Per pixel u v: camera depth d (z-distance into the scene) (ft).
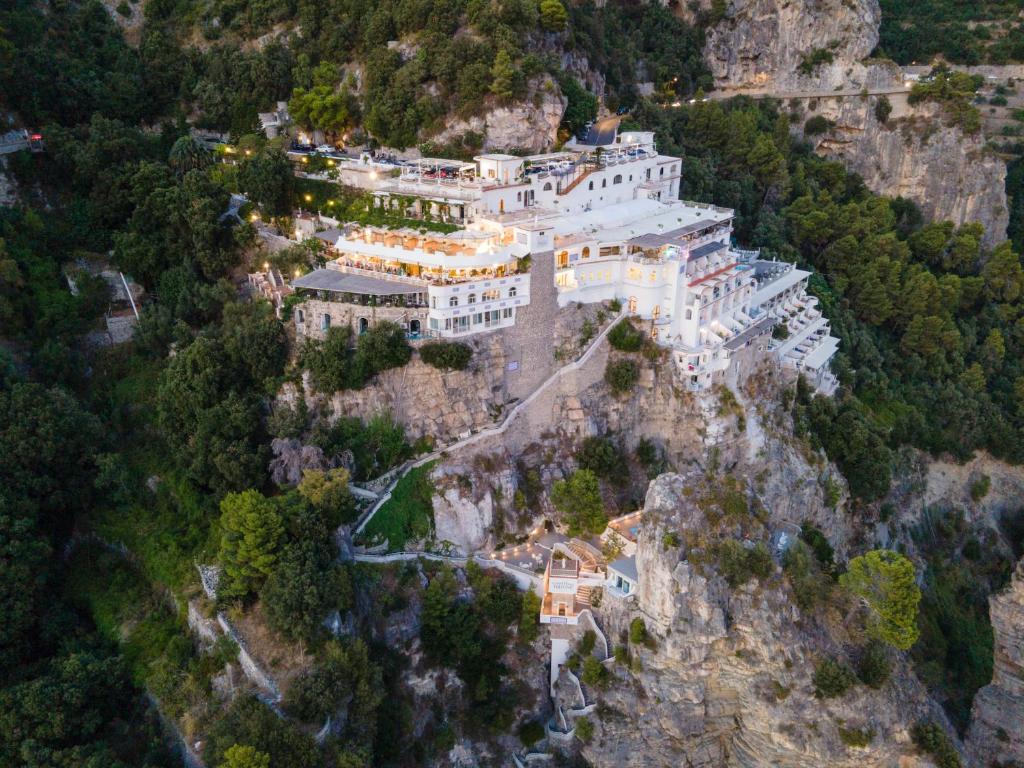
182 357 295.07
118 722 236.22
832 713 239.30
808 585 253.24
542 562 286.25
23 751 211.82
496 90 356.79
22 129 382.22
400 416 286.66
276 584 231.91
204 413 278.46
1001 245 500.33
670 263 309.42
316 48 426.51
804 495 329.31
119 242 344.90
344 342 281.74
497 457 294.87
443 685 263.49
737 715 259.80
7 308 303.89
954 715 320.50
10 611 240.94
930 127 541.34
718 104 517.55
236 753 195.42
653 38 575.79
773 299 384.06
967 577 380.78
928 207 548.72
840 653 246.06
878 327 456.45
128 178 355.77
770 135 510.17
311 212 359.46
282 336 293.84
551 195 342.64
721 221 358.02
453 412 290.15
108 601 265.95
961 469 414.00
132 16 486.38
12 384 277.64
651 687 255.91
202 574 255.50
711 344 309.01
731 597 247.70
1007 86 649.20
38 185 363.56
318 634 231.91
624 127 434.30
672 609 246.47
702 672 251.39
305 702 216.13
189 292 329.11
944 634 354.74
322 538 247.09
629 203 361.30
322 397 284.20
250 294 335.88
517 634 275.80
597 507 286.25
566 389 311.06
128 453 297.94
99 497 285.23
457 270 288.92
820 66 574.56
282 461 269.85
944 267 506.48
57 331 320.29
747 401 327.06
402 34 395.14
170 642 246.68
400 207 337.72
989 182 531.09
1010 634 288.10
